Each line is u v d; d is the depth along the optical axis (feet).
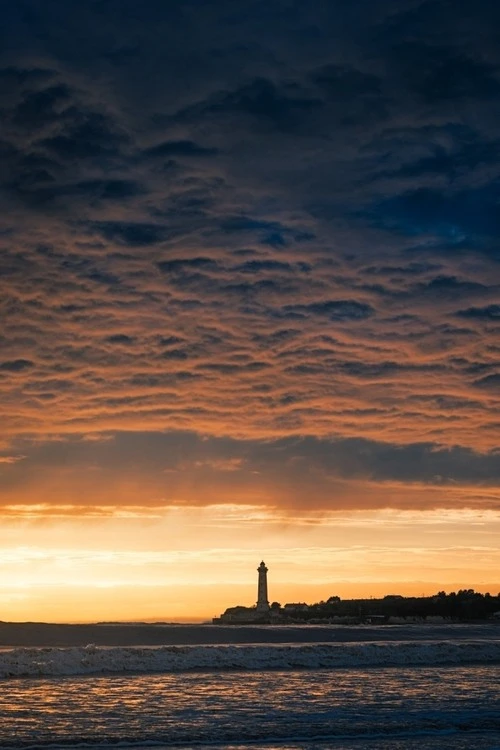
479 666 144.87
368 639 182.39
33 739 79.82
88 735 81.87
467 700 106.83
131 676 123.03
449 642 172.14
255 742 80.79
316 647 150.82
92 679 119.34
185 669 131.34
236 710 96.27
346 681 122.31
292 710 97.19
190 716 92.12
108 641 153.58
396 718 94.02
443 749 79.77
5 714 91.40
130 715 91.97
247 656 141.38
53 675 122.52
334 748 79.30
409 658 150.30
